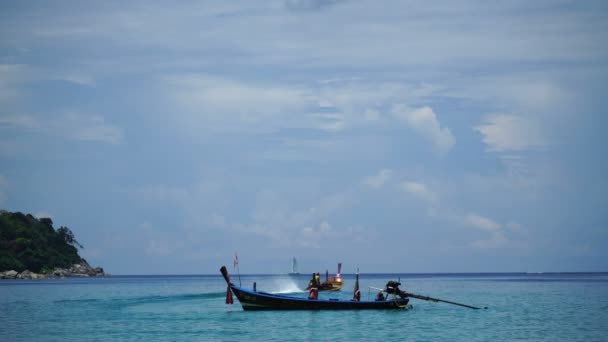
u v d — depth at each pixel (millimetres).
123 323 61750
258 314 67062
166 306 81875
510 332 55781
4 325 61000
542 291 133000
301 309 67875
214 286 188625
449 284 198500
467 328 58125
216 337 52594
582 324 61625
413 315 67875
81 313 72500
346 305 68688
